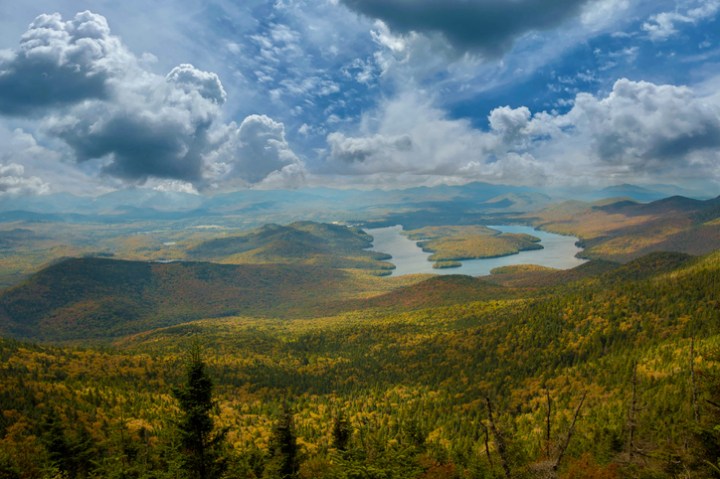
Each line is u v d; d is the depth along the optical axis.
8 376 169.25
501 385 190.75
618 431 92.69
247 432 162.00
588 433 109.25
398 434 146.00
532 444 102.81
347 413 183.38
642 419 100.44
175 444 46.84
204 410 45.91
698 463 48.56
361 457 52.09
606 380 162.12
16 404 139.62
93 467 82.44
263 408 196.12
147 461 66.19
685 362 148.25
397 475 49.03
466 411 172.25
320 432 164.00
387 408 190.12
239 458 55.00
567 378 177.38
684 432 57.94
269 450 75.56
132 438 99.56
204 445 46.31
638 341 193.88
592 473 57.56
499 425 53.56
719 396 52.41
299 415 189.25
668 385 128.38
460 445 116.69
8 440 117.06
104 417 149.38
